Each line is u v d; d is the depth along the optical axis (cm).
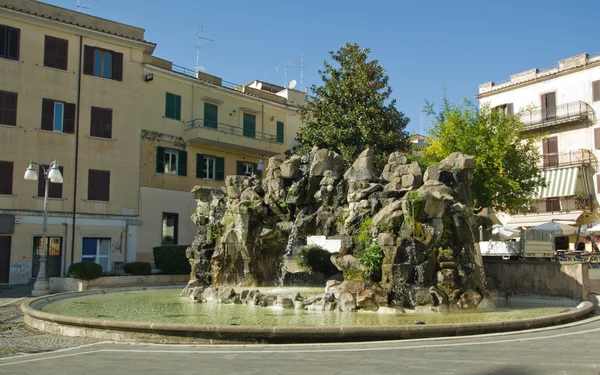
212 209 2256
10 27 3369
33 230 3350
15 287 2995
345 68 3609
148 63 3972
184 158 4162
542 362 836
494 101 4941
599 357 875
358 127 3388
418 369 802
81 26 3609
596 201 4222
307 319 1331
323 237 2341
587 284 1806
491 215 4625
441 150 3053
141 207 3850
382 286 1491
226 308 1634
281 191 2022
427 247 1520
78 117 3581
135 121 3847
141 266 3138
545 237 2220
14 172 3309
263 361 890
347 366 834
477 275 1605
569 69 4447
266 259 2153
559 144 4494
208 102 4381
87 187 3588
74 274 2692
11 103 3338
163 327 1108
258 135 4741
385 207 1596
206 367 851
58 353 1007
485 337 1099
